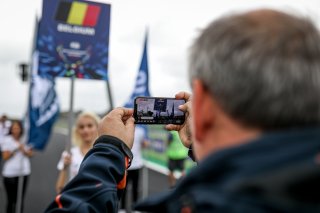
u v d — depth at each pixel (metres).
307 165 0.39
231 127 0.48
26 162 5.54
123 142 0.80
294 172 0.39
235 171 0.42
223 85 0.47
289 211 0.38
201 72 0.51
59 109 5.39
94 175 0.73
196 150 0.56
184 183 0.47
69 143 3.80
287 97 0.44
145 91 5.99
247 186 0.40
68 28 3.80
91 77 3.87
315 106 0.45
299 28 0.47
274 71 0.44
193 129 0.55
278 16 0.49
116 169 0.75
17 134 5.51
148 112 1.01
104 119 0.86
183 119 0.97
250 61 0.45
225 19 0.50
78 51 3.83
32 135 5.23
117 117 0.85
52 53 3.76
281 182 0.39
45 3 3.75
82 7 3.82
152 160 13.10
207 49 0.50
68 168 3.73
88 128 3.77
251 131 0.47
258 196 0.39
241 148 0.43
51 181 9.59
